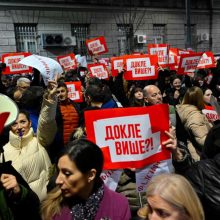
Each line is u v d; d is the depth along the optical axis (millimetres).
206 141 2617
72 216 1821
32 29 20281
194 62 7402
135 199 2645
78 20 21453
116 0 22625
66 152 1801
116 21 22734
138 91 5055
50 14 20484
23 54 8047
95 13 21969
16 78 7523
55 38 20516
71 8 21141
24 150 2748
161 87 7086
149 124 2338
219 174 1957
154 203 1497
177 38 25719
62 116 4277
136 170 2385
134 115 2340
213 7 27500
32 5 19781
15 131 2756
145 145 2352
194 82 8242
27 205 1869
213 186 1931
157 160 2365
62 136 3684
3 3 18891
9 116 1615
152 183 1549
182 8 25625
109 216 1863
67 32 21172
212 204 1908
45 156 2844
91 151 1818
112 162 2383
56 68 4344
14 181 1762
